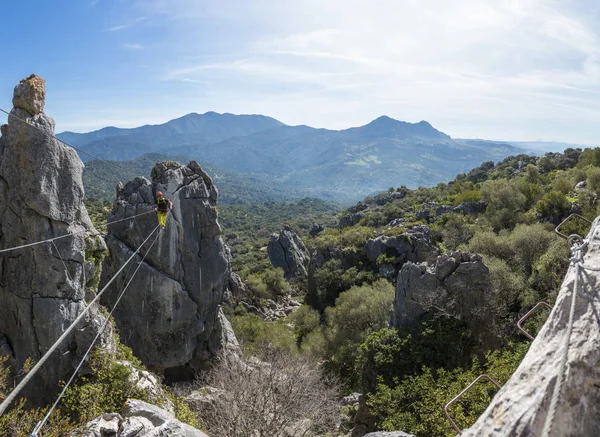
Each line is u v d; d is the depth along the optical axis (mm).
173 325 29266
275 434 20797
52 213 16484
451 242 57500
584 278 3586
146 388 18344
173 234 29406
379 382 26594
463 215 65688
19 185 16297
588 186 57312
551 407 2795
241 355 33844
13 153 16344
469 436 3281
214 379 27516
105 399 16469
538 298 31406
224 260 31266
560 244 35281
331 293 58844
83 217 18359
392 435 12336
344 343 39281
